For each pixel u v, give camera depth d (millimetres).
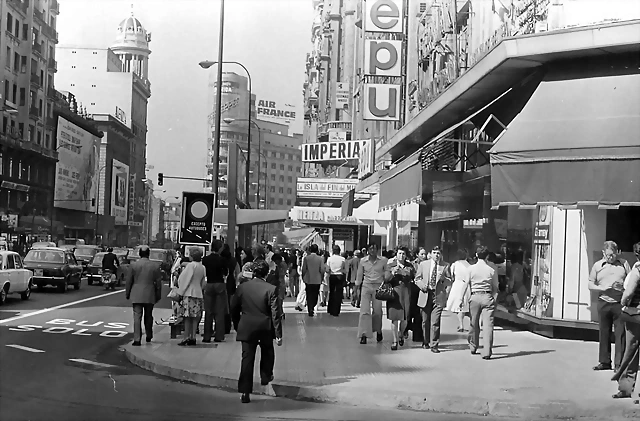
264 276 9656
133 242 141125
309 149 56875
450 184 21641
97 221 99375
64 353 13320
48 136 84750
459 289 15719
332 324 18578
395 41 36094
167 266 39562
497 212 18719
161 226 167250
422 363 12102
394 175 19969
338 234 39219
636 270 9383
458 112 21281
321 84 96312
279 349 13633
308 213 31312
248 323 9422
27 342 14508
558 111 14484
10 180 71750
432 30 31562
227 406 9109
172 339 15164
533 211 16312
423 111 23266
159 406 8898
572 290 15133
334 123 77938
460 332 16953
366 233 37094
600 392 9773
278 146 170000
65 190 89438
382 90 36094
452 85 19484
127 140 139125
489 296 12750
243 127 160250
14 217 66188
